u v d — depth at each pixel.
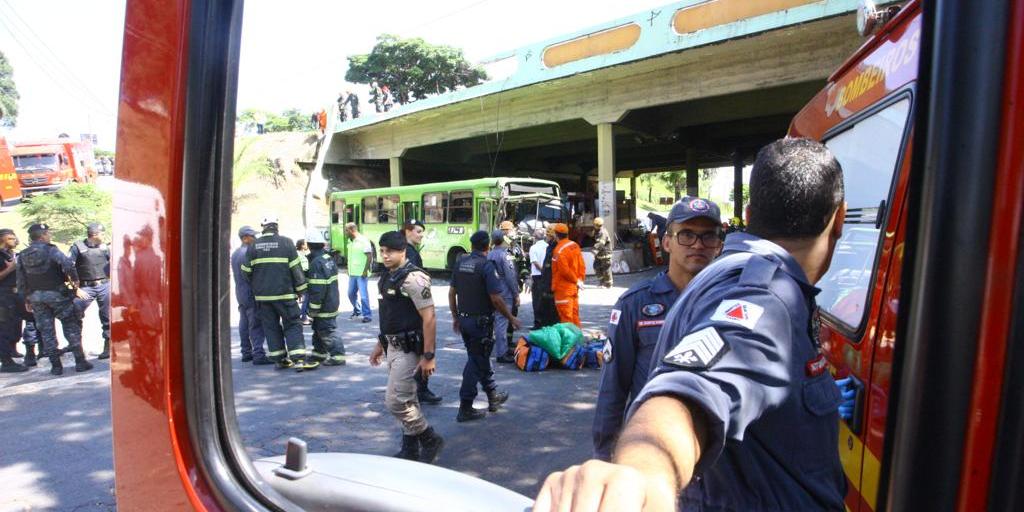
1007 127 0.54
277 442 4.46
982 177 0.54
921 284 0.58
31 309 7.01
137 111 1.10
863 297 1.77
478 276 5.04
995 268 0.54
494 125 20.41
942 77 0.57
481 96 19.06
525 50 17.72
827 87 2.73
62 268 7.07
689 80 15.45
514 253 13.73
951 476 0.57
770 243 1.13
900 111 1.72
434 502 1.39
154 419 1.10
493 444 4.50
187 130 1.03
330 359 6.90
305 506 1.37
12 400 6.01
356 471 1.52
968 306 0.55
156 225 1.07
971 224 0.55
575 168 35.25
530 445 4.47
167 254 1.05
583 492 0.63
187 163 1.04
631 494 0.62
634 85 16.59
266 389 5.94
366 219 20.25
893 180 1.63
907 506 0.59
